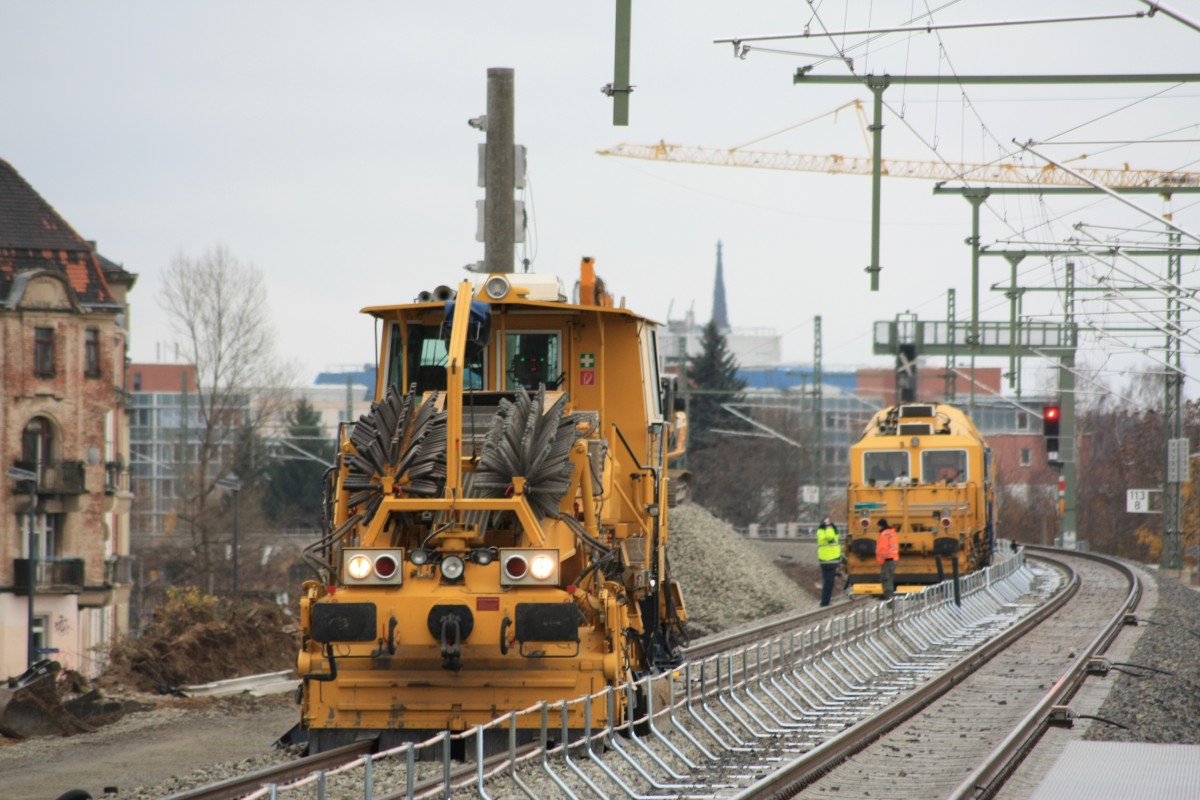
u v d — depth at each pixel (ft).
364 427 158.10
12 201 607.78
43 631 574.97
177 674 301.43
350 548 151.53
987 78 254.88
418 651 150.92
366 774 121.60
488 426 162.61
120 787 177.88
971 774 147.33
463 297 159.02
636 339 178.81
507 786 140.56
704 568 496.23
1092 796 150.00
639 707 175.32
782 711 206.18
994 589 418.92
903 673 257.96
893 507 427.33
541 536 151.53
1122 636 330.34
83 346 589.32
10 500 559.79
